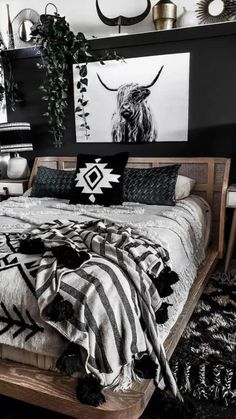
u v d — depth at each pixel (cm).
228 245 245
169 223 185
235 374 137
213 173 259
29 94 320
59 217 202
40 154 331
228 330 170
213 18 253
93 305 105
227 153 266
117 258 124
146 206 231
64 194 264
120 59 278
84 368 103
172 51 265
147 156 290
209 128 267
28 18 311
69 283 109
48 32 276
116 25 285
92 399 100
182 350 154
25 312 111
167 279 129
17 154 325
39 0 305
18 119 331
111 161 246
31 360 116
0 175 343
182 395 128
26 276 116
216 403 127
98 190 236
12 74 321
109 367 103
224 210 237
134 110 284
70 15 299
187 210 219
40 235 150
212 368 141
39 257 127
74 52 281
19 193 312
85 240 139
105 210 217
